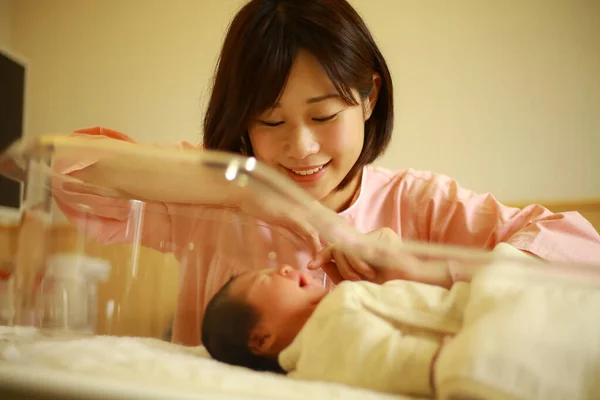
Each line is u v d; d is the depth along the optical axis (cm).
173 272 68
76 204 60
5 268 62
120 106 186
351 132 75
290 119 71
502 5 154
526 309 39
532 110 150
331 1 76
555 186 146
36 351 46
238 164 47
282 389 39
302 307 56
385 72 84
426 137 158
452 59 158
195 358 52
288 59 68
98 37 190
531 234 69
